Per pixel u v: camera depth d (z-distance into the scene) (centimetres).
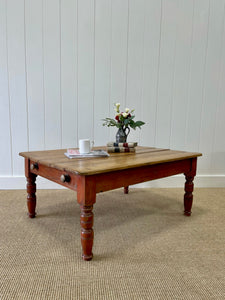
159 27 230
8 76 217
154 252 125
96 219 167
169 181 249
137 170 131
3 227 150
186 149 251
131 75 233
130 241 137
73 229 149
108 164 122
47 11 214
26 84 221
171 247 131
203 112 248
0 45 213
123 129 182
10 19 211
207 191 239
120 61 230
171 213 179
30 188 160
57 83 225
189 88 242
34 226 152
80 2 217
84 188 108
